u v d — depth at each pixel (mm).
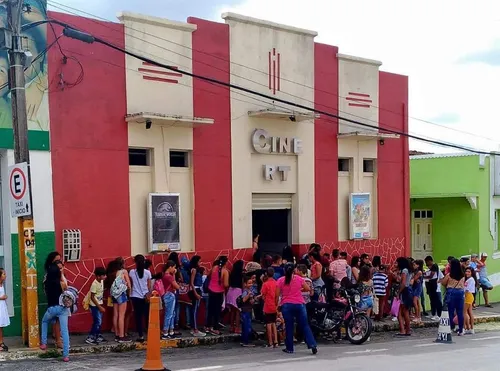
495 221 25750
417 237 26250
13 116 11297
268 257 15477
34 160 12773
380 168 20156
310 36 18172
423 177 25969
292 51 17703
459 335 15922
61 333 11156
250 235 16656
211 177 15828
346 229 19219
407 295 15766
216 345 13547
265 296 13328
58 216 13102
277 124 17328
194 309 14023
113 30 14086
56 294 11172
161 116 14180
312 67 18219
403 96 20938
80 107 13508
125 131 14250
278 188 17391
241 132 16484
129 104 14312
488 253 25000
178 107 15180
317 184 18297
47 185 12953
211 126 15820
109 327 13539
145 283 12922
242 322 13547
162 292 13195
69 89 13336
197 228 15523
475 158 24641
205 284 14344
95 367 10148
